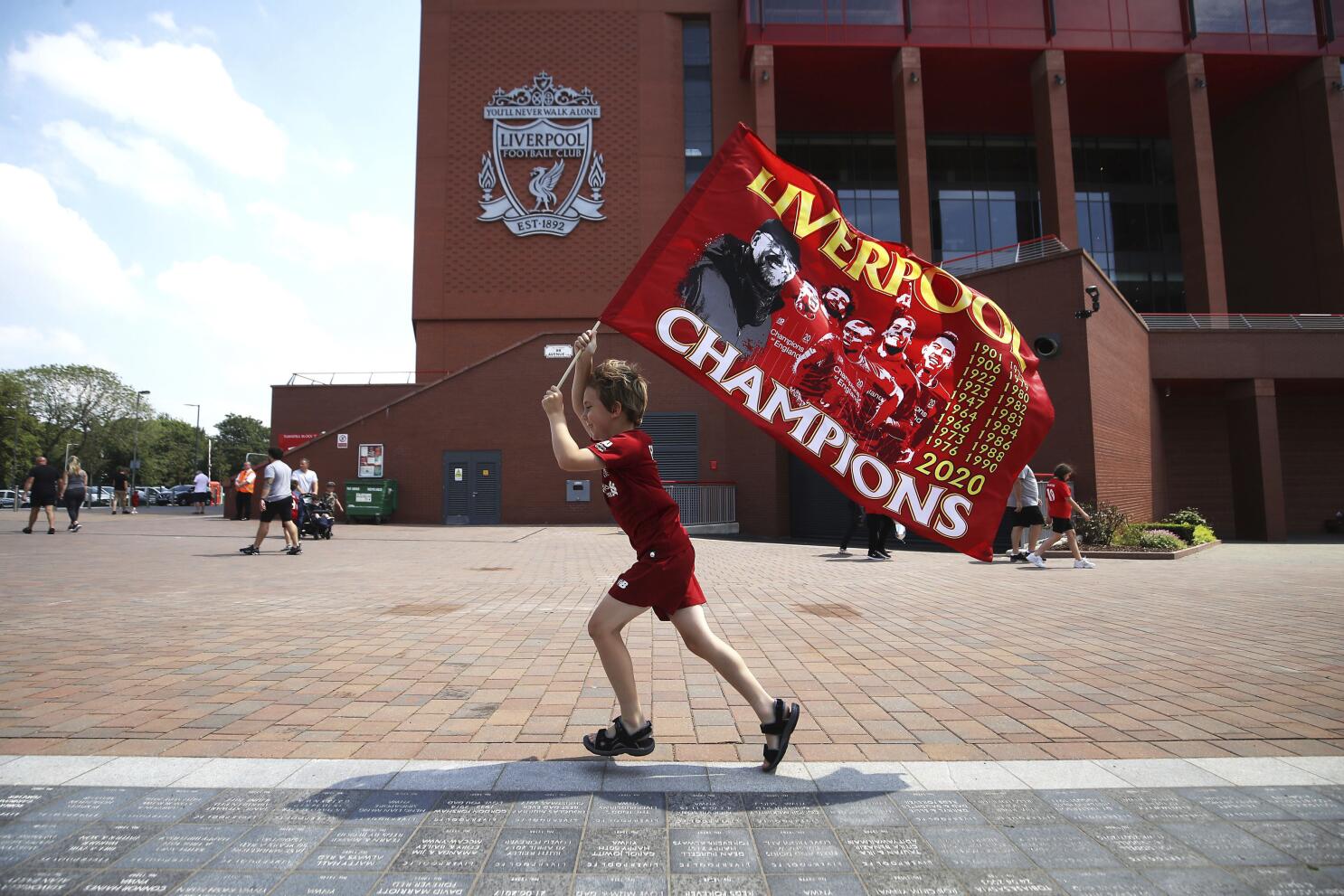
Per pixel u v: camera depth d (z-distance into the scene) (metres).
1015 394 3.63
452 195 28.92
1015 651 5.11
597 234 28.80
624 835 2.27
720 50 29.78
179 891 1.91
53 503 16.36
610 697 3.86
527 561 11.68
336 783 2.65
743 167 3.72
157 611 6.36
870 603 7.38
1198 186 27.05
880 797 2.58
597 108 29.22
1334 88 27.80
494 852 2.15
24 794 2.52
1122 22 27.59
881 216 32.75
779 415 3.48
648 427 22.92
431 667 4.48
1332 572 10.73
